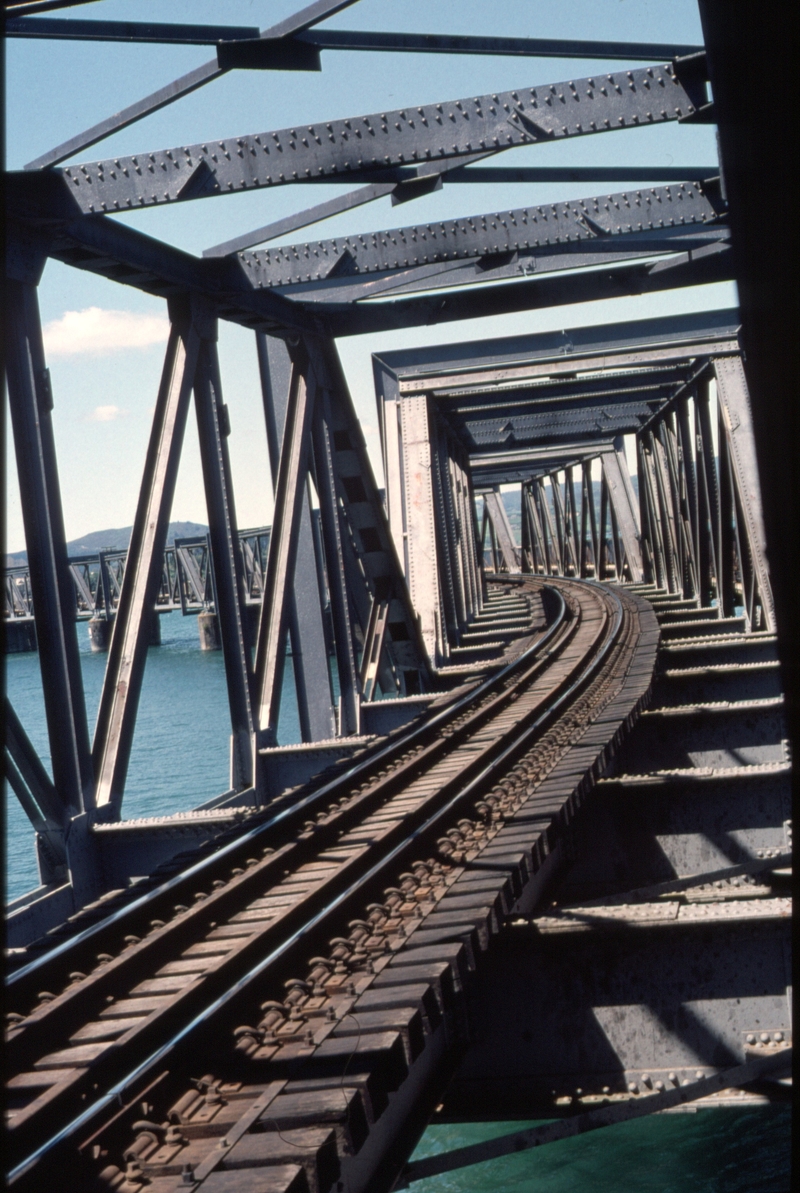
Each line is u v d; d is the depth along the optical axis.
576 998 5.37
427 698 14.82
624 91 8.60
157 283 9.88
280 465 13.08
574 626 22.56
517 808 7.54
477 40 8.02
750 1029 5.25
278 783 11.45
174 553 94.19
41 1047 4.45
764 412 1.90
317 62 7.80
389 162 8.75
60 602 7.88
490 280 13.28
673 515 27.91
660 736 11.62
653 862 8.54
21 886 24.64
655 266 13.88
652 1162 6.46
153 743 42.09
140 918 6.01
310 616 14.06
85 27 6.99
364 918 5.73
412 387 19.92
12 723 7.49
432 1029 4.41
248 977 4.63
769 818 8.46
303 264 11.46
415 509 19.28
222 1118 3.54
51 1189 3.22
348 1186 3.66
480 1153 4.65
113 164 8.30
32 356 7.81
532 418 29.89
